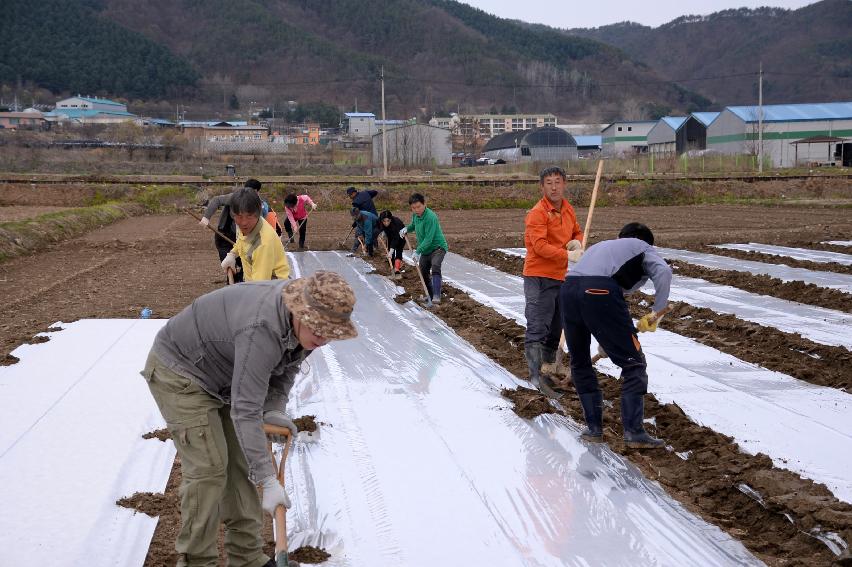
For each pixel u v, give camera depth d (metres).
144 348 8.97
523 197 39.94
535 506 5.00
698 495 5.20
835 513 4.62
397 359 8.59
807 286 12.25
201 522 3.72
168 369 3.71
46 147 76.06
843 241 20.52
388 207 38.09
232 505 4.02
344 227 28.22
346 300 3.31
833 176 48.06
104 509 4.95
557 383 7.52
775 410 6.75
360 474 5.50
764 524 4.80
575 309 5.92
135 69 181.12
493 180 43.62
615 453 5.89
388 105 195.75
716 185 41.72
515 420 6.59
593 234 23.25
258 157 79.75
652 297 11.65
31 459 5.70
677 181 42.34
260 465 3.54
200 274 15.95
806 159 69.56
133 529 4.70
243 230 6.15
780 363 8.12
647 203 39.47
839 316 10.42
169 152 72.31
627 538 4.59
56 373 7.91
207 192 39.81
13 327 10.27
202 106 177.50
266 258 6.07
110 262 18.27
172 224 30.41
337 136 141.38
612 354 5.93
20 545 4.49
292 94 194.50
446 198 39.09
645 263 5.84
